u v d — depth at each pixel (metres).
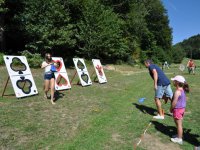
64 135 3.19
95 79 8.15
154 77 4.01
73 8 12.38
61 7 10.58
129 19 18.19
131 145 3.02
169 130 3.58
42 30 10.07
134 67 16.81
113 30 13.97
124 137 3.24
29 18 10.18
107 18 13.67
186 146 3.07
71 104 4.62
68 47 11.40
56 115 3.91
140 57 20.73
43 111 4.05
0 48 10.79
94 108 4.46
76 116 3.95
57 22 10.65
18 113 3.82
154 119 4.03
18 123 3.43
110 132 3.37
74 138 3.11
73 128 3.44
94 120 3.79
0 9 9.65
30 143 2.90
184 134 3.45
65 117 3.86
